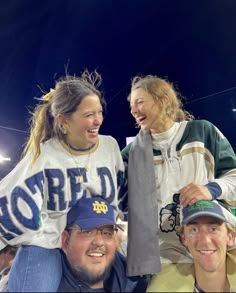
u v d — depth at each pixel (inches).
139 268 58.1
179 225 63.5
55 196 59.7
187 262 59.6
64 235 57.6
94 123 62.1
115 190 62.6
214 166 67.6
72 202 59.5
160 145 69.6
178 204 64.8
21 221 57.1
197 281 55.4
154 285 56.0
